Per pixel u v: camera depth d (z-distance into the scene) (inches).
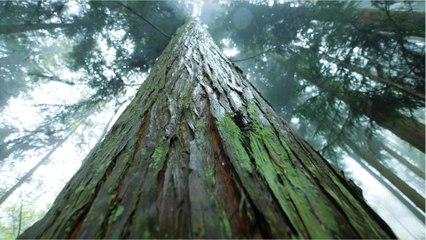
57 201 35.4
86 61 285.1
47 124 343.3
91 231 25.7
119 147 42.5
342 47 229.3
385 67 204.7
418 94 184.4
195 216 25.5
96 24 285.9
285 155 37.9
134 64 301.0
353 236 25.0
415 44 192.9
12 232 452.4
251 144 38.2
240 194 28.0
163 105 54.1
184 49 97.5
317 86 279.1
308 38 255.9
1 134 340.5
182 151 36.8
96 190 32.5
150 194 29.2
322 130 282.8
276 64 338.3
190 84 63.1
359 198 33.2
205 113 48.1
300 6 252.4
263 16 283.3
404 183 295.9
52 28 299.1
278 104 370.9
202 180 30.5
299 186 31.1
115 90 306.7
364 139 359.9
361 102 222.4
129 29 287.4
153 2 277.1
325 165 40.3
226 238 23.3
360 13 221.6
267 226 24.3
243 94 59.7
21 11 273.0
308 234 24.1
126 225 25.6
